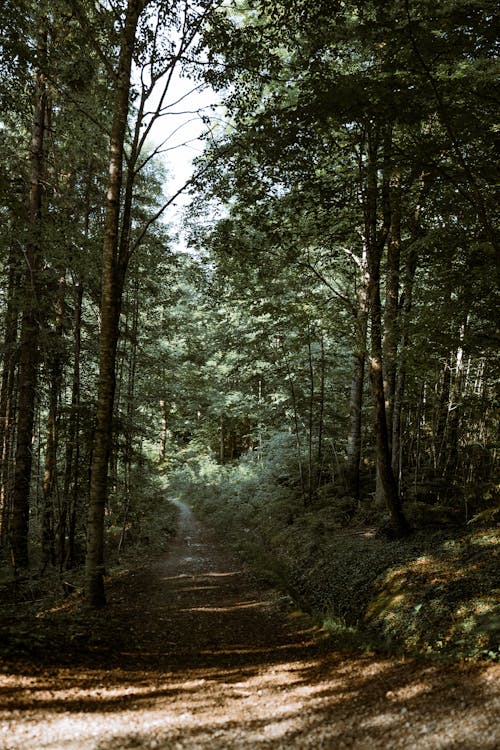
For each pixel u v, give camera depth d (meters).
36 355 13.96
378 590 9.25
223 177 11.55
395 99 8.15
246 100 11.45
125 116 9.62
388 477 11.77
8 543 14.90
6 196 10.90
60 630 6.98
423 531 11.52
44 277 12.86
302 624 8.52
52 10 11.19
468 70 9.40
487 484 12.07
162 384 23.39
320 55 10.34
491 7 7.19
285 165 10.58
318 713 4.53
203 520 25.58
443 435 17.80
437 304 9.85
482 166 8.18
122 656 6.53
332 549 12.33
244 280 16.73
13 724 3.89
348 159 12.83
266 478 22.70
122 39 9.71
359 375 17.86
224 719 4.43
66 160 14.96
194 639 7.86
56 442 13.32
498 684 4.61
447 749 3.47
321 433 19.78
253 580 12.55
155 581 12.54
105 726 4.09
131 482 19.39
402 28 7.79
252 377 24.30
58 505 13.29
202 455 40.59
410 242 12.73
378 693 4.94
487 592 7.30
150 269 16.66
